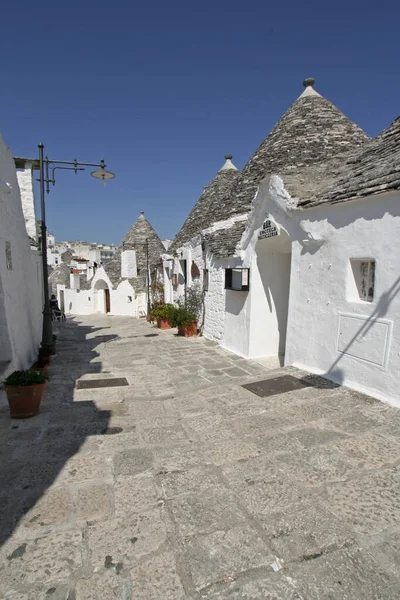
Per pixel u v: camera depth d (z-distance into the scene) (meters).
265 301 7.38
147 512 2.35
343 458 2.88
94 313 28.55
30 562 1.97
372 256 4.14
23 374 4.08
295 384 4.76
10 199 6.23
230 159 14.76
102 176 8.84
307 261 5.31
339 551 1.97
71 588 1.80
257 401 4.29
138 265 25.52
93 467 2.93
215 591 1.75
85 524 2.25
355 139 8.48
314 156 8.20
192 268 11.29
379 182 3.96
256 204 6.63
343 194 4.46
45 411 4.27
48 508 2.42
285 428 3.49
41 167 8.03
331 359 4.84
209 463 2.94
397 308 3.84
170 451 3.17
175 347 8.95
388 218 3.92
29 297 7.80
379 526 2.13
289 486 2.56
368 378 4.23
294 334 5.67
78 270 32.75
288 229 5.76
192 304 10.95
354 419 3.57
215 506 2.39
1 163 5.75
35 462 3.03
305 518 2.23
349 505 2.32
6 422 3.92
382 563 1.88
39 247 9.99
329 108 9.12
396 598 1.69
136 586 1.80
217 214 10.88
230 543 2.06
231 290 8.23
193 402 4.46
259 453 3.05
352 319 4.46
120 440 3.43
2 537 2.16
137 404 4.50
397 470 2.68
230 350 8.26
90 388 5.31
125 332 13.44
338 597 1.70
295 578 1.81
